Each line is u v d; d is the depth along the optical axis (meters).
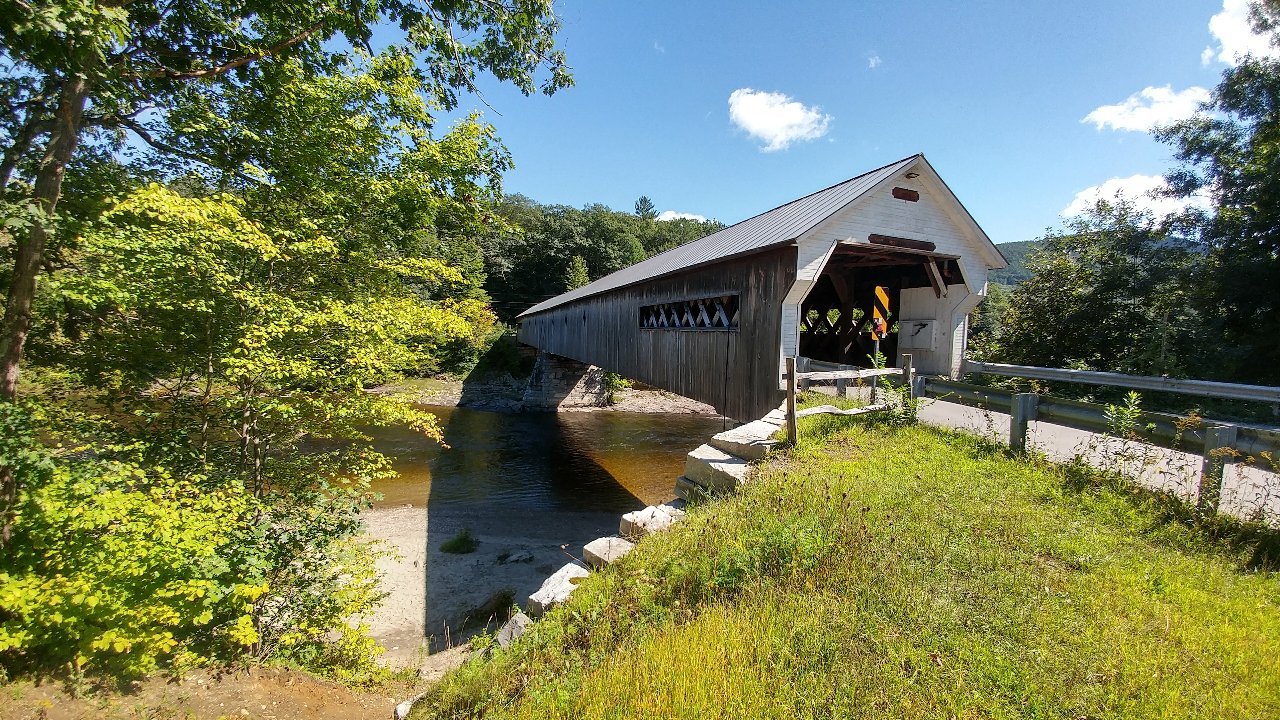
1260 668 2.16
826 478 4.34
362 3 5.46
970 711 2.03
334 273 5.53
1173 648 2.33
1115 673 2.17
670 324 9.73
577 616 3.29
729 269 7.60
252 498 4.72
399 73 5.49
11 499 3.48
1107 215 10.11
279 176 5.15
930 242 7.13
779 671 2.34
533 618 3.94
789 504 3.90
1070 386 8.38
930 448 5.04
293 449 5.87
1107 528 3.45
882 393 6.16
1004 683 2.15
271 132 5.20
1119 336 9.13
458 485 13.78
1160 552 3.16
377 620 7.17
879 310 6.80
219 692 3.68
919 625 2.54
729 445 5.41
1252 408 6.66
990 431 5.34
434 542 9.96
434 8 6.57
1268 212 8.06
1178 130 9.90
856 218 6.53
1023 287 10.90
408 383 26.56
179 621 3.71
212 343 4.61
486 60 7.26
